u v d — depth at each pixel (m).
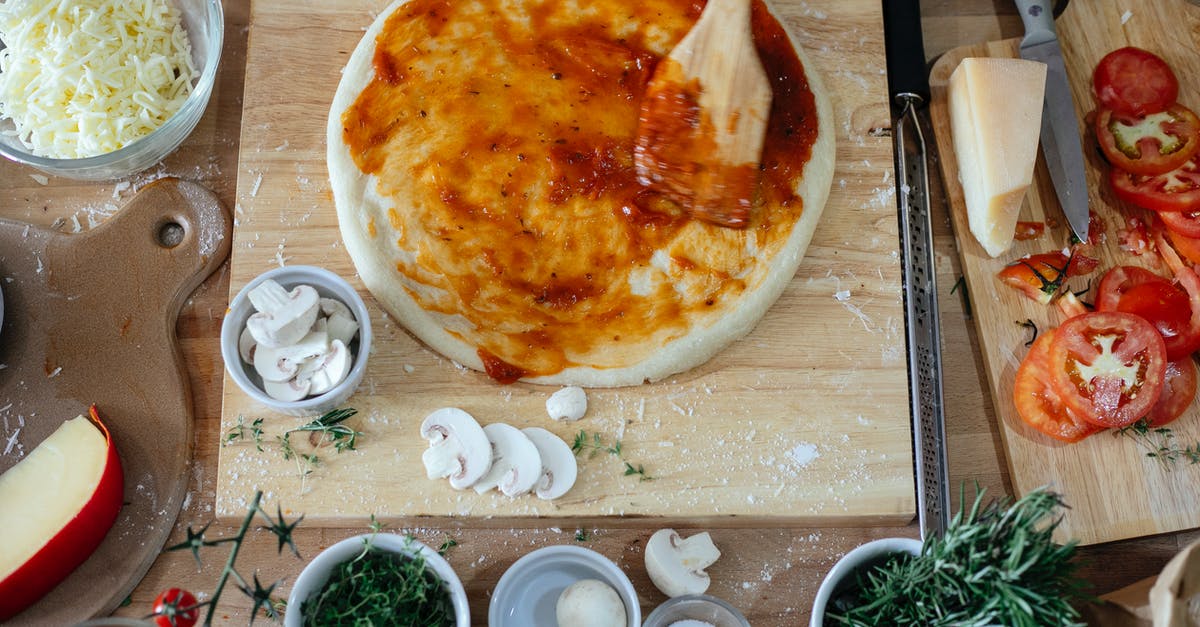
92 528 0.79
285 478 0.80
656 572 0.79
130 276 0.84
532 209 0.83
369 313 0.83
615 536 0.81
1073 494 0.83
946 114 0.90
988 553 0.69
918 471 0.81
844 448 0.81
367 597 0.73
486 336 0.81
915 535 0.82
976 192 0.86
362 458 0.80
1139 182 0.88
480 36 0.86
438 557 0.74
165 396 0.82
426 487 0.80
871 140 0.87
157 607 0.66
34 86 0.85
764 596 0.80
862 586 0.75
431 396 0.81
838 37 0.89
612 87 0.85
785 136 0.84
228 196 0.87
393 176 0.83
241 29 0.91
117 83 0.85
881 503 0.80
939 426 0.83
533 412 0.81
